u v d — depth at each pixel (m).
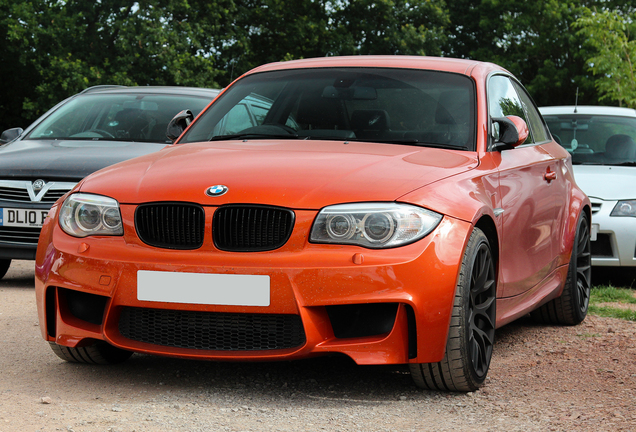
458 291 3.17
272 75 4.68
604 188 7.23
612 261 7.04
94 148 6.50
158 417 2.95
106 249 3.25
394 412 3.08
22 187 6.01
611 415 3.08
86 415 2.95
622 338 4.82
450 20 35.72
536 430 2.87
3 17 26.03
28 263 7.95
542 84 34.12
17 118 30.16
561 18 34.75
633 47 22.45
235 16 31.16
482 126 4.01
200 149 3.84
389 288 2.99
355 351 3.04
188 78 26.48
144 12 26.50
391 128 4.01
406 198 3.11
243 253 3.08
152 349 3.18
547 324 5.36
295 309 3.00
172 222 3.20
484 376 3.46
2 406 3.06
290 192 3.12
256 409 3.08
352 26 33.44
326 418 2.98
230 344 3.14
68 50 26.08
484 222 3.53
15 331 4.54
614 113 8.52
